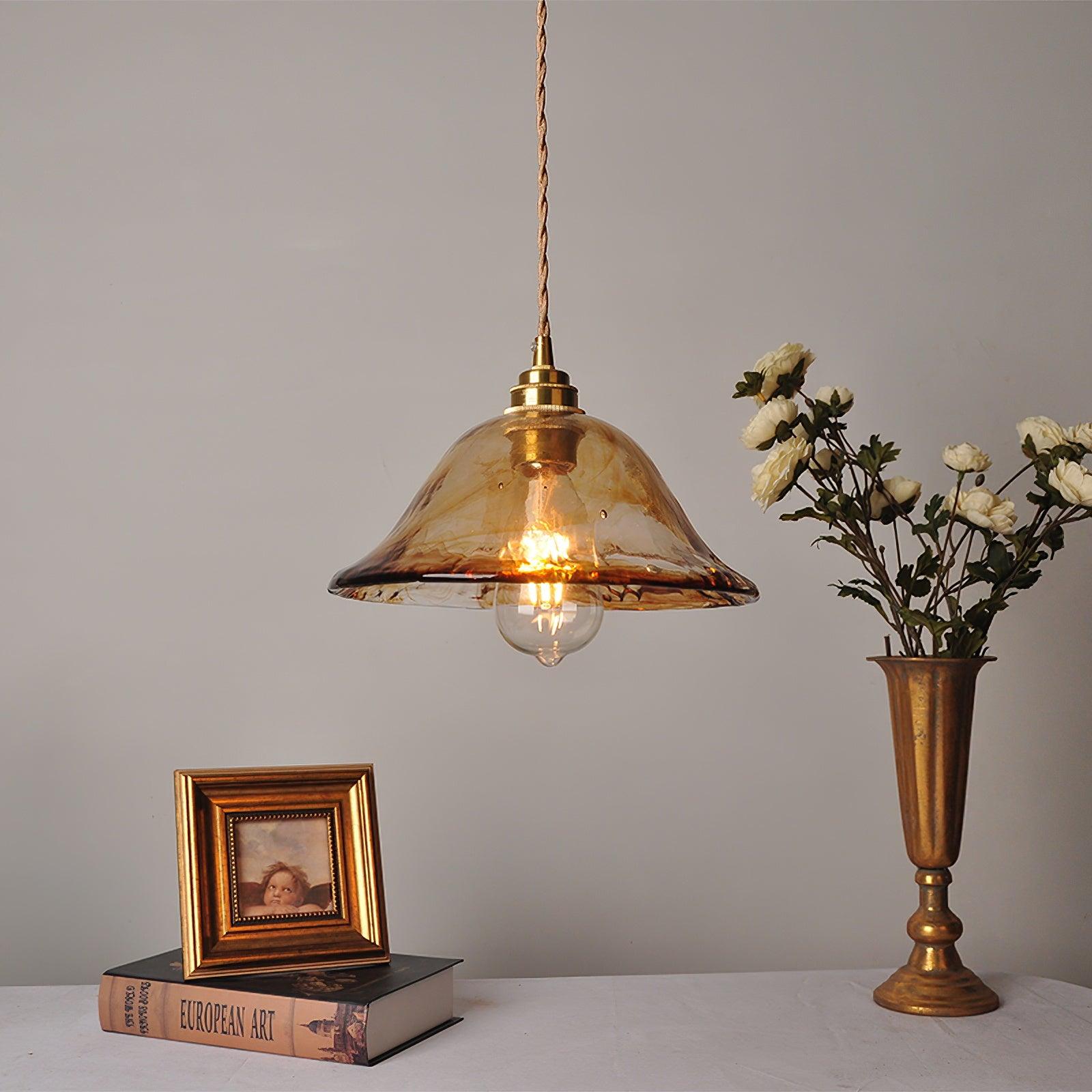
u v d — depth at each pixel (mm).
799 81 1537
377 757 1443
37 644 1449
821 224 1518
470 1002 1143
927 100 1536
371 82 1532
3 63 1523
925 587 1163
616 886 1437
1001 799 1443
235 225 1511
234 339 1494
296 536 1467
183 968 1026
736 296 1505
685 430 1484
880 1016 1091
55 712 1441
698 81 1535
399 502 1473
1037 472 1146
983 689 1455
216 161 1520
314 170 1520
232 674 1449
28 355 1487
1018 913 1430
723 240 1514
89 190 1512
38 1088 886
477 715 1450
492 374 1489
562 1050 983
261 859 1066
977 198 1522
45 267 1500
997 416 1490
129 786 1436
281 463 1478
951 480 1480
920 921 1138
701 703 1456
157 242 1508
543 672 1458
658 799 1445
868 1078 916
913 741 1132
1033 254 1516
